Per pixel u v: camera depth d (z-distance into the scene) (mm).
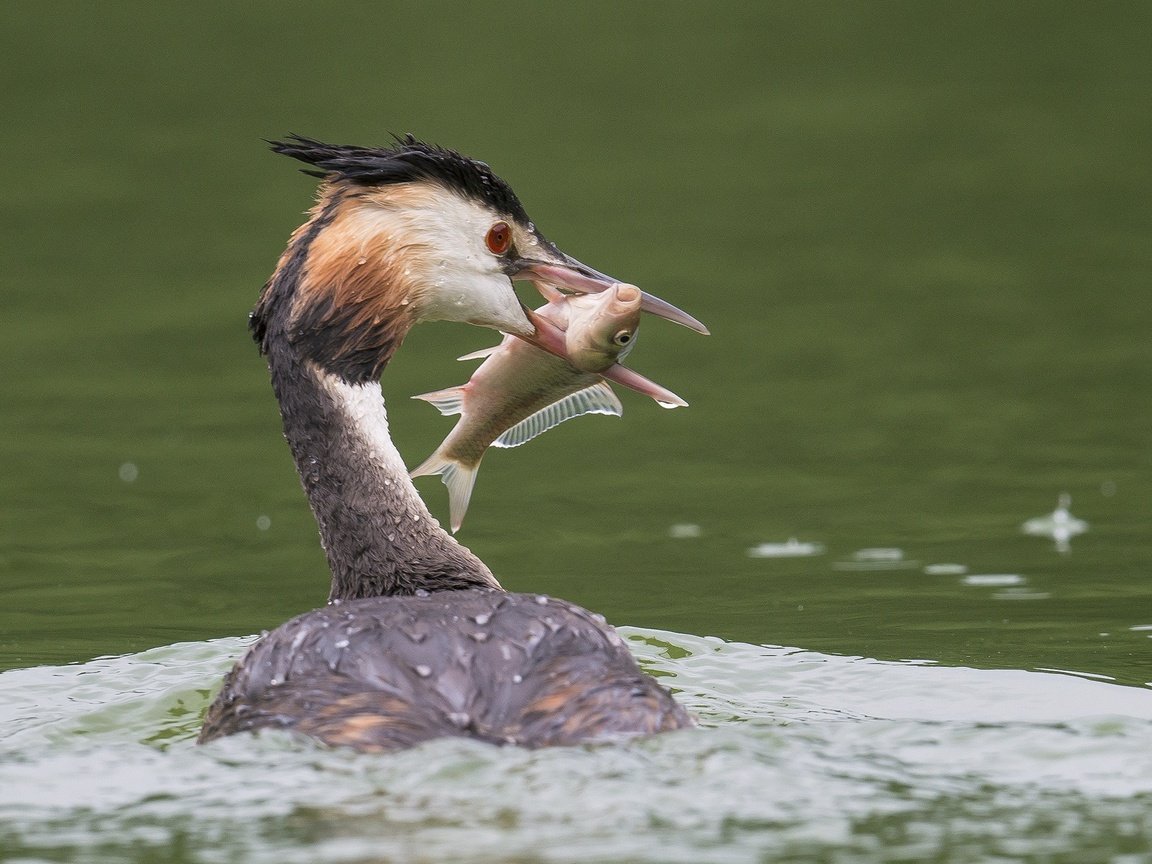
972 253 20875
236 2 28953
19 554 13586
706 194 22500
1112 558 12875
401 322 9969
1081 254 20859
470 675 7559
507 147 23641
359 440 9836
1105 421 16125
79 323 19047
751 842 6395
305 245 9938
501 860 6156
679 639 10734
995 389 17078
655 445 16359
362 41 27641
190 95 25297
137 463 15672
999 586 12305
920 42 27578
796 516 14227
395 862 6133
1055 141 24172
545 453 16359
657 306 9977
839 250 20938
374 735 7168
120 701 9438
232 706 8078
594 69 26172
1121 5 28641
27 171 23312
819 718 8977
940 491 14648
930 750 7648
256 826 6602
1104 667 10234
